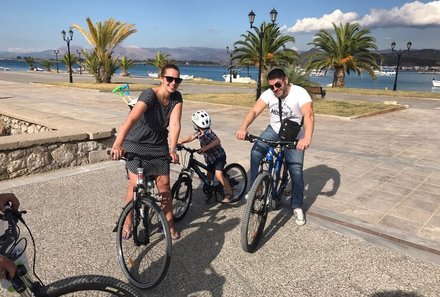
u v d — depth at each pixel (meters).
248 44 27.48
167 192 3.56
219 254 3.50
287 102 4.00
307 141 3.70
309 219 4.32
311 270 3.26
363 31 29.39
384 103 16.88
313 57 31.47
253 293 2.94
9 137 5.74
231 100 17.22
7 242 1.69
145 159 3.35
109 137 6.67
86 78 37.06
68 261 3.33
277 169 4.01
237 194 4.98
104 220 4.20
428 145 8.45
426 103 18.39
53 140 5.92
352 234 3.95
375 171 6.30
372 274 3.21
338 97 21.00
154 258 3.33
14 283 1.66
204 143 4.43
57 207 4.54
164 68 3.22
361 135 9.58
